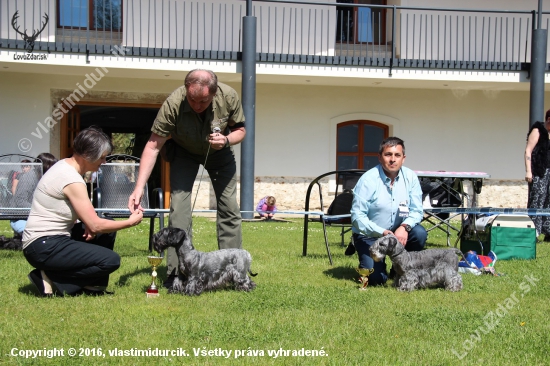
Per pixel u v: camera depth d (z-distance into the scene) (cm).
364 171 586
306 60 1228
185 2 1312
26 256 387
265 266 537
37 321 334
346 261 579
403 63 1253
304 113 1389
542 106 1258
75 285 397
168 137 451
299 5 1361
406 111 1420
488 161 1441
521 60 1434
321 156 1395
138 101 1346
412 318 354
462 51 1393
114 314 350
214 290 416
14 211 555
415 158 1424
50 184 388
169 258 433
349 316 356
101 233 404
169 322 335
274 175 1382
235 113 442
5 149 1280
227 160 456
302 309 372
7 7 1163
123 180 607
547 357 291
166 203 1418
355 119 1402
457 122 1431
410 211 471
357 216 460
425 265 439
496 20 1314
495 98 1438
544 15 1438
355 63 1244
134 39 1290
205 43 1309
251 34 1168
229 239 462
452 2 1404
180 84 1341
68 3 1293
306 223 614
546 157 813
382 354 289
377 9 1444
